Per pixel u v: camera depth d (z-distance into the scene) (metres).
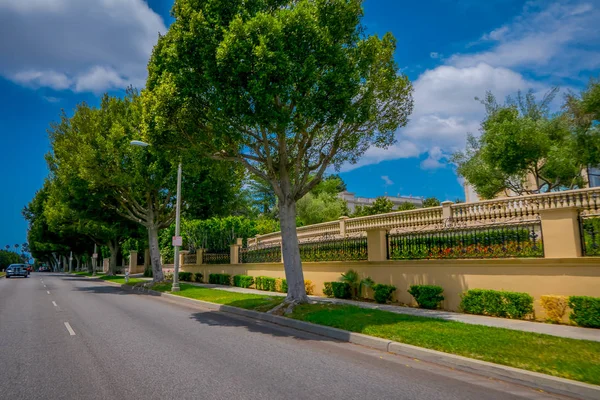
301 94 11.60
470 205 17.02
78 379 6.03
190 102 12.66
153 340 8.98
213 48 11.41
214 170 16.72
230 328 10.78
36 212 54.22
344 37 12.45
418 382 5.98
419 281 13.24
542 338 7.82
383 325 9.38
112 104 26.12
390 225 20.14
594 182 21.88
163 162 23.88
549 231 10.55
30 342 8.80
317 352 7.93
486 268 11.62
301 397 5.23
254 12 12.07
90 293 22.58
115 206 29.44
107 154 23.45
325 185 45.28
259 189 48.25
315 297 16.20
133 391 5.45
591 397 5.32
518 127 20.38
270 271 21.02
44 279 41.75
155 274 26.70
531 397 5.41
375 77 13.19
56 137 29.30
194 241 32.62
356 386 5.73
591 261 9.69
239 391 5.43
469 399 5.27
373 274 14.81
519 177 22.25
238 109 11.30
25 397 5.29
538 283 10.58
